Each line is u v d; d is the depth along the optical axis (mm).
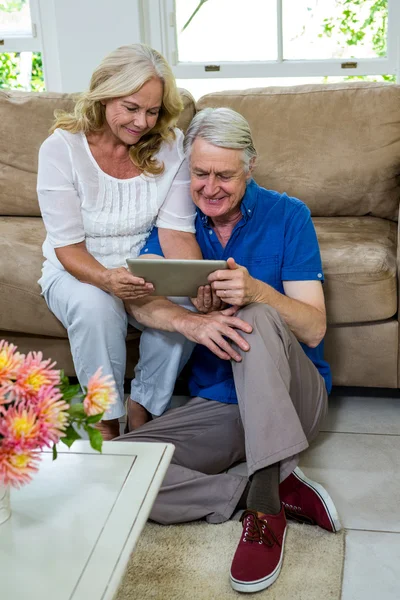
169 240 1939
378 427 2158
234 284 1633
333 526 1686
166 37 3441
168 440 1833
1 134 2672
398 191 2555
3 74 3719
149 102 1805
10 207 2697
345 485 1878
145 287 1748
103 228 1970
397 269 2148
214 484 1743
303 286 1820
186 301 1937
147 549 1647
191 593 1512
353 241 2275
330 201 2564
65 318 1995
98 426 1929
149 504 1146
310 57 3385
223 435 1842
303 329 1754
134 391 1994
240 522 1735
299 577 1552
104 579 994
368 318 2137
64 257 1927
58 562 1027
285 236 1829
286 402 1554
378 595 1503
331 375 2152
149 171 1923
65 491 1183
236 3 3361
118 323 1898
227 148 1658
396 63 3293
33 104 2668
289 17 3336
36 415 1002
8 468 981
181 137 1995
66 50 3473
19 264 2191
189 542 1671
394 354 2176
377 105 2516
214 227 1906
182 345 1877
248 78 3459
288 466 1577
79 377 1951
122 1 3361
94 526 1099
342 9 3285
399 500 1810
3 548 1058
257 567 1521
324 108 2551
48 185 1910
